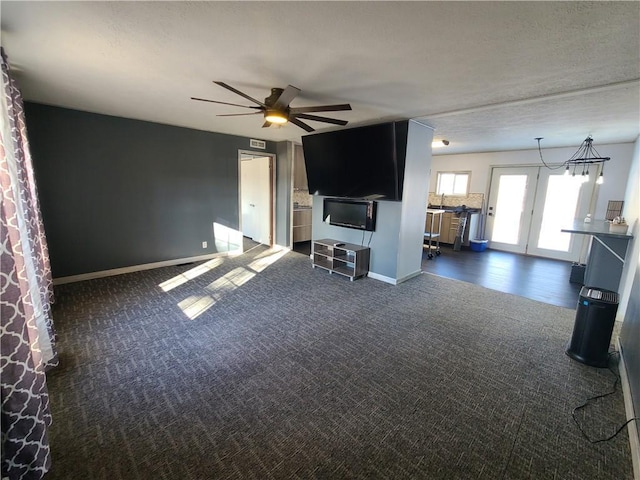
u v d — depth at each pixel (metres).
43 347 2.08
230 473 1.43
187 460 1.49
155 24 1.63
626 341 2.29
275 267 4.80
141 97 3.04
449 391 2.02
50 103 3.36
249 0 1.40
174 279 4.12
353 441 1.62
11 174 1.81
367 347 2.54
